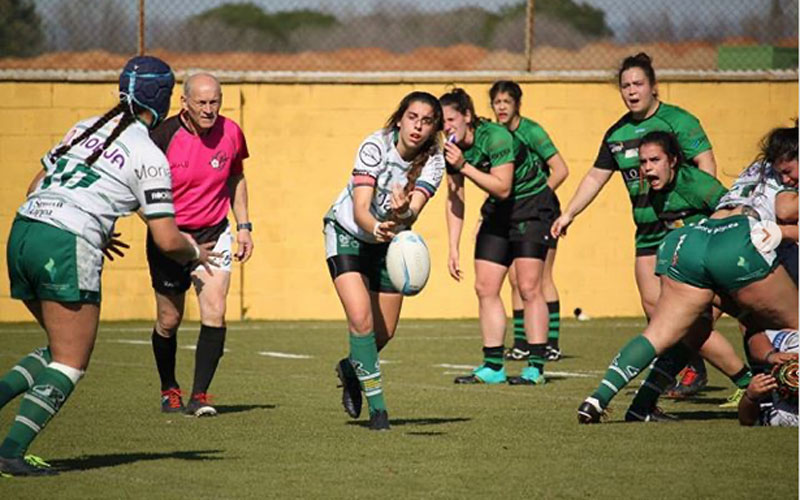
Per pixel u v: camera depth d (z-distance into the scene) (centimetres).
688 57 7750
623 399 3167
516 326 4297
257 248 5712
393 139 2466
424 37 11362
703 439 2391
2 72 5575
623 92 3067
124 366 3859
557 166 3650
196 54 11056
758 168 2548
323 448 2302
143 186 2006
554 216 3544
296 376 3625
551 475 2034
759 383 2498
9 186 5588
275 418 2728
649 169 2803
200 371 2800
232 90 5650
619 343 4728
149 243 2816
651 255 3066
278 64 11650
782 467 2103
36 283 1969
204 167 2828
